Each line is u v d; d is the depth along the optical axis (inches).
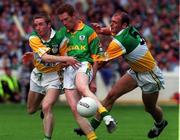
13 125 1755.7
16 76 2664.9
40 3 3127.5
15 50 2849.4
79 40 1154.7
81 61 1150.3
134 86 1282.0
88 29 1159.0
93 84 1161.4
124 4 3289.9
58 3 3157.0
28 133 1526.8
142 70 1254.9
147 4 3316.9
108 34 1261.1
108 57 1188.5
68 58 1123.9
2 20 3026.6
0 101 2662.4
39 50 1147.3
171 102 2758.4
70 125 1774.1
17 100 2655.0
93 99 1072.2
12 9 3093.0
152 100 1294.3
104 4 3191.4
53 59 1133.1
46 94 1210.6
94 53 1161.4
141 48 1232.2
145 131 1604.3
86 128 1116.5
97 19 3080.7
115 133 1544.0
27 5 3097.9
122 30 1208.8
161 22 3223.4
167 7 3341.5
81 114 1067.3
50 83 1198.9
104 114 1077.8
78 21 1165.1
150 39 3088.1
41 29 1151.0
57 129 1647.4
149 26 3169.3
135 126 1756.9
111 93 1284.4
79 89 1112.8
